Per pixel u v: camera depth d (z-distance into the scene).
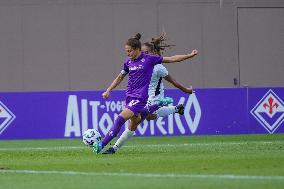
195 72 84.75
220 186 23.58
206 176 26.48
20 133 58.94
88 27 83.50
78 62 83.44
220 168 29.36
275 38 86.31
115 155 38.25
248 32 85.75
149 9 84.25
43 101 59.19
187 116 60.28
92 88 83.56
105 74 83.75
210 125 60.75
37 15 83.19
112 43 83.75
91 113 59.09
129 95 39.56
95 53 83.62
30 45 83.19
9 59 83.06
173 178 26.11
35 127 59.09
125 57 83.94
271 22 86.12
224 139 57.47
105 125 59.03
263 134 61.62
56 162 34.31
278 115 61.94
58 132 59.19
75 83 83.50
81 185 24.75
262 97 61.69
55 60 83.19
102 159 35.50
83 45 83.50
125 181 25.55
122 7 83.94
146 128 59.88
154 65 39.75
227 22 85.38
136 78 39.44
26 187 24.66
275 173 27.28
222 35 85.31
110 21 83.81
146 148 45.47
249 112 61.47
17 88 83.19
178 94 59.97
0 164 33.84
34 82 83.25
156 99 40.25
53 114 59.12
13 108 58.88
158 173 27.92
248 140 56.28
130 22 84.00
